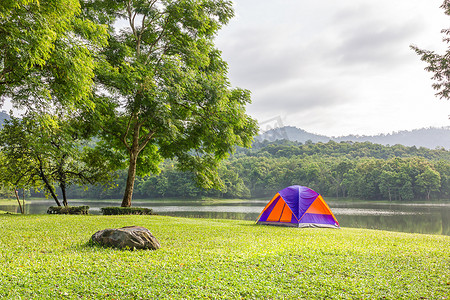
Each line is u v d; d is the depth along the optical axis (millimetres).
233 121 25688
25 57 12180
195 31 25656
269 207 20812
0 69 15000
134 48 25938
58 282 6477
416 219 39000
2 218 17797
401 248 11562
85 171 29984
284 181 121062
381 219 38844
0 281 6305
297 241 12461
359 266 8531
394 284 7016
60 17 12828
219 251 9836
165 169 114062
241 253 9570
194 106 26109
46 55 12492
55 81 16219
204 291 6266
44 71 16391
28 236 11633
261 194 127062
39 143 19750
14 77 15562
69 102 16812
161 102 21719
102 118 23188
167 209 57250
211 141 26703
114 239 9828
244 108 27188
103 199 113188
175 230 14586
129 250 9484
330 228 19047
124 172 112625
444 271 8094
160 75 23000
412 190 104562
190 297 5961
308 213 19438
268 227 18219
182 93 22922
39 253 8938
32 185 30578
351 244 12172
